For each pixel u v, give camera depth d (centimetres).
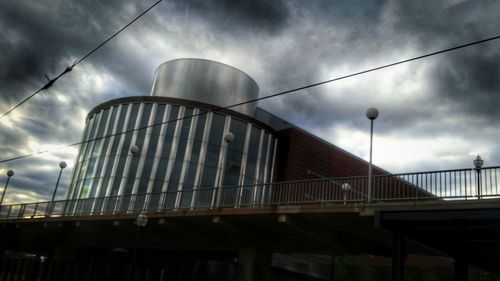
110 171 4278
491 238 1588
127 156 4266
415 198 1510
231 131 4441
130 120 4453
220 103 4675
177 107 4450
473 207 1341
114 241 3266
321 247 2212
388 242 2083
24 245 4378
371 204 1596
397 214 1495
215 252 2927
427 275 2681
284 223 1992
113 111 4625
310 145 4738
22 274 4006
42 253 4100
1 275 4256
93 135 4703
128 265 3103
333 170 4806
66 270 3538
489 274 2644
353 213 1670
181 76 4753
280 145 4694
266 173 4456
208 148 4319
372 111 1856
